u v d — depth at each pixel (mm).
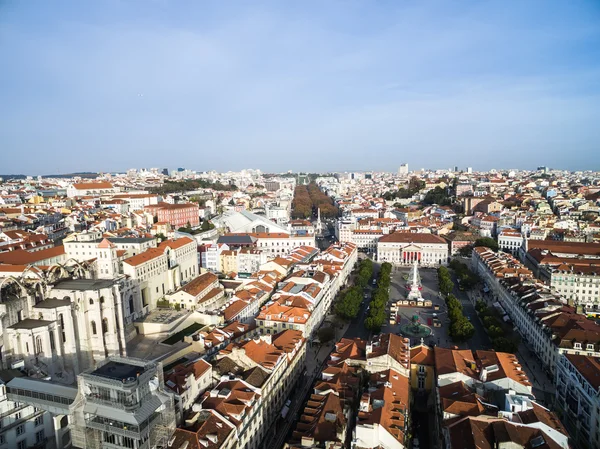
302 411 166250
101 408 106188
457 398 136125
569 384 160250
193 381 132250
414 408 163625
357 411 138000
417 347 177625
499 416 124125
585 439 145500
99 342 179875
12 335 150625
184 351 188500
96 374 108812
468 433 116562
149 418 106625
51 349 158250
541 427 116125
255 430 135625
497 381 146000
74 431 109062
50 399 121750
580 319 196000
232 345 165125
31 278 174750
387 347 164625
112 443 106688
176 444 109938
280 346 176500
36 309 162250
